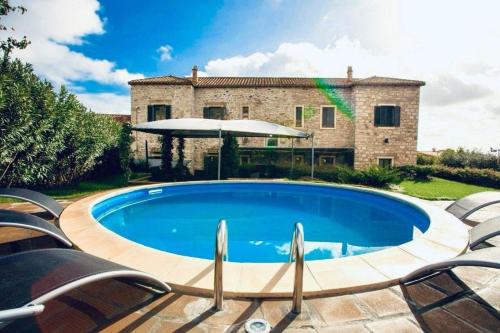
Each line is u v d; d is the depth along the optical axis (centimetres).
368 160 2191
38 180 1232
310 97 2245
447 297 338
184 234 765
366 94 2173
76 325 277
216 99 2278
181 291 341
